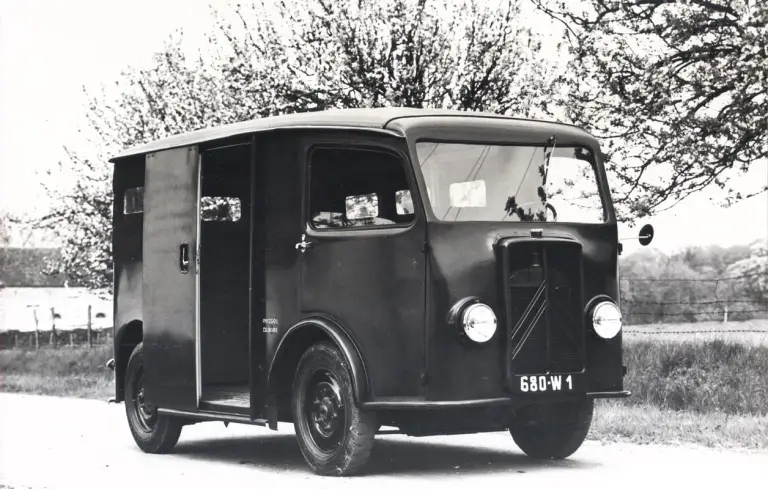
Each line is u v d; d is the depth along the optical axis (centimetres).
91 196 2939
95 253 2941
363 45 1950
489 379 914
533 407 987
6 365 2928
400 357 918
